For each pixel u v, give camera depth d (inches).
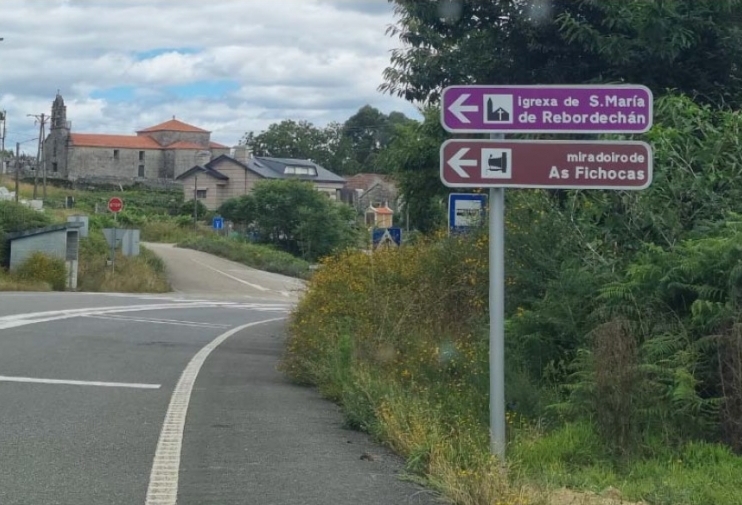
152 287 1649.9
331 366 417.7
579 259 388.5
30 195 3063.5
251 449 304.2
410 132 657.6
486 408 331.6
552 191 436.5
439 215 690.2
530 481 250.5
